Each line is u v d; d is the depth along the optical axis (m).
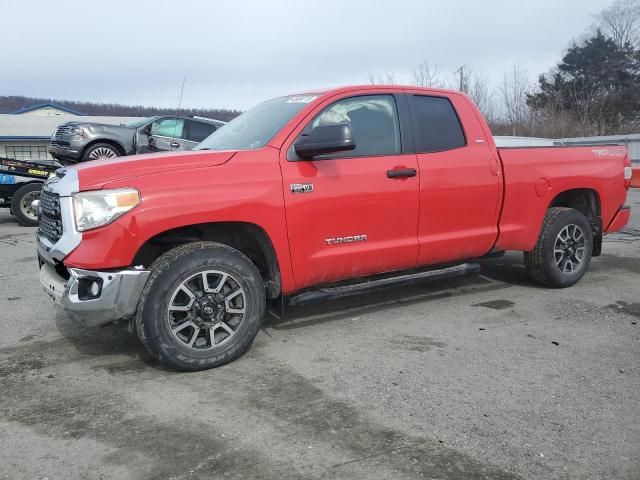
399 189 4.54
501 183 5.14
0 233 10.05
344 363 3.93
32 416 3.21
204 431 3.03
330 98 4.44
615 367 3.85
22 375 3.78
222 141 4.71
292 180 4.09
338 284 4.59
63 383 3.65
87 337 4.51
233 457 2.78
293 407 3.29
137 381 3.67
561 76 49.16
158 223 3.62
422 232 4.75
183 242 4.05
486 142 5.13
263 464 2.72
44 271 4.12
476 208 5.02
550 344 4.28
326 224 4.25
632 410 3.24
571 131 35.72
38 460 2.77
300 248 4.17
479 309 5.15
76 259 3.56
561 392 3.47
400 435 2.97
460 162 4.89
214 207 3.77
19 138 37.00
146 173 3.70
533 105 37.97
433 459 2.75
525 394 3.44
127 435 3.00
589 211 6.04
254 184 3.94
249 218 3.91
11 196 11.19
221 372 3.80
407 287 5.91
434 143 4.84
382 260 4.57
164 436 2.98
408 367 3.86
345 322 4.80
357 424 3.09
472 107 5.18
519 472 2.65
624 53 48.69
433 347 4.22
